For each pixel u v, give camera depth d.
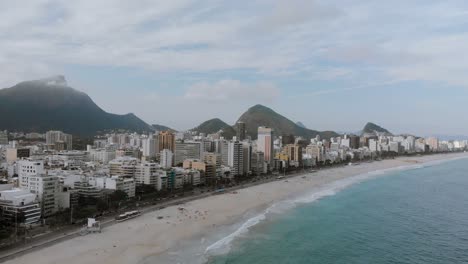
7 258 99.38
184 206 176.00
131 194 197.25
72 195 167.25
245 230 138.62
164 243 118.12
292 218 161.38
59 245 111.81
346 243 128.00
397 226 152.38
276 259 110.25
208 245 119.12
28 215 132.38
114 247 111.75
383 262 111.31
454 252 121.19
